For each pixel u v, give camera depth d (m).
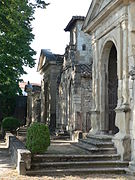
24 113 42.38
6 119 28.12
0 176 10.52
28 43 25.48
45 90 39.12
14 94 34.81
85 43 27.30
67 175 10.95
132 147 12.40
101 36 16.16
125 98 13.11
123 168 11.76
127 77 13.18
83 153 13.03
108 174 11.31
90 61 26.97
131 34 12.95
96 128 16.42
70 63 25.81
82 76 23.75
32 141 11.95
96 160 12.34
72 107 24.38
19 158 11.09
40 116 42.03
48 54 37.94
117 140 13.05
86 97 23.84
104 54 16.38
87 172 11.34
